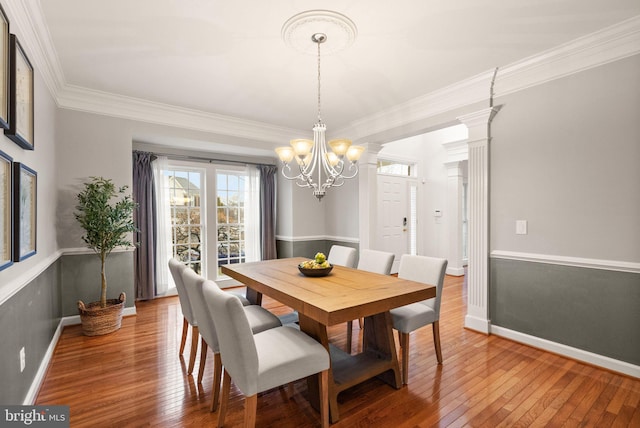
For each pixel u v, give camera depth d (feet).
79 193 11.00
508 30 7.51
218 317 5.10
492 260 10.12
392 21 7.11
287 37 7.68
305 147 7.81
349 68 9.39
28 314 6.63
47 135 8.96
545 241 8.95
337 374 6.70
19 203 5.78
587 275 8.20
